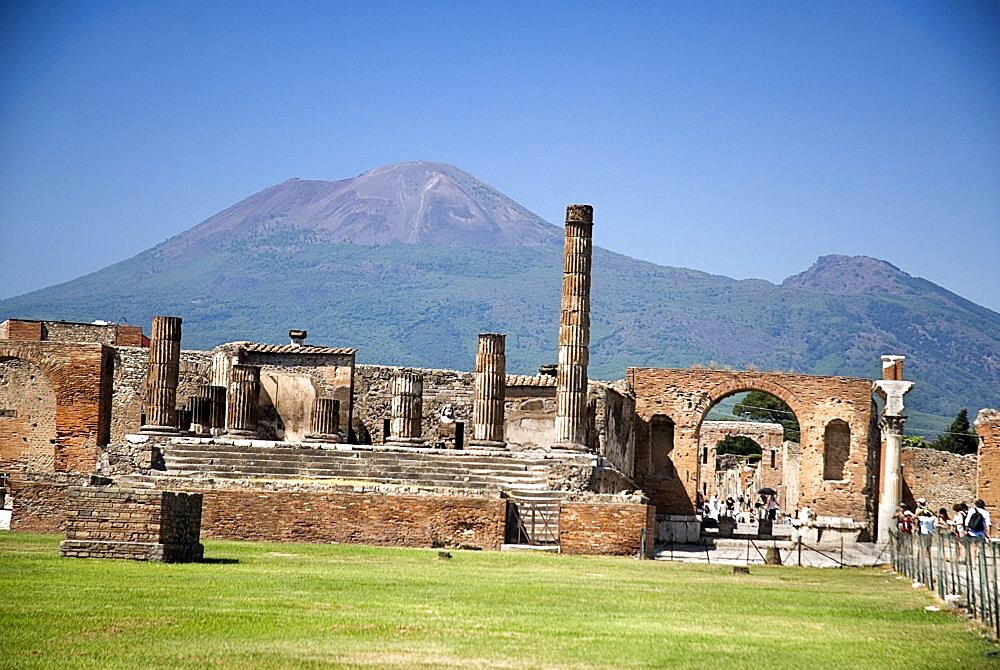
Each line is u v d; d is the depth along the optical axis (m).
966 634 29.92
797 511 85.56
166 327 68.50
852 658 26.17
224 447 61.56
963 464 91.75
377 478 60.25
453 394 85.75
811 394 85.50
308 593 33.44
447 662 24.44
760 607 34.78
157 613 28.72
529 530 55.38
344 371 82.25
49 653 24.27
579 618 30.84
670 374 86.00
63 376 74.62
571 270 66.44
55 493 49.62
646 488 85.62
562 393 65.81
